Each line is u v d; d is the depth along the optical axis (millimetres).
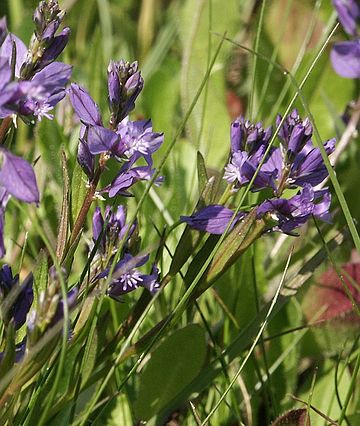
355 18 261
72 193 220
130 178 216
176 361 234
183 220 220
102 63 305
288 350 251
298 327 251
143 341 223
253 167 219
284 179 221
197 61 307
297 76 304
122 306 250
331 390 250
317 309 259
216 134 301
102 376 226
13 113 210
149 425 237
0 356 209
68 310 203
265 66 308
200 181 226
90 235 267
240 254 221
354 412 244
